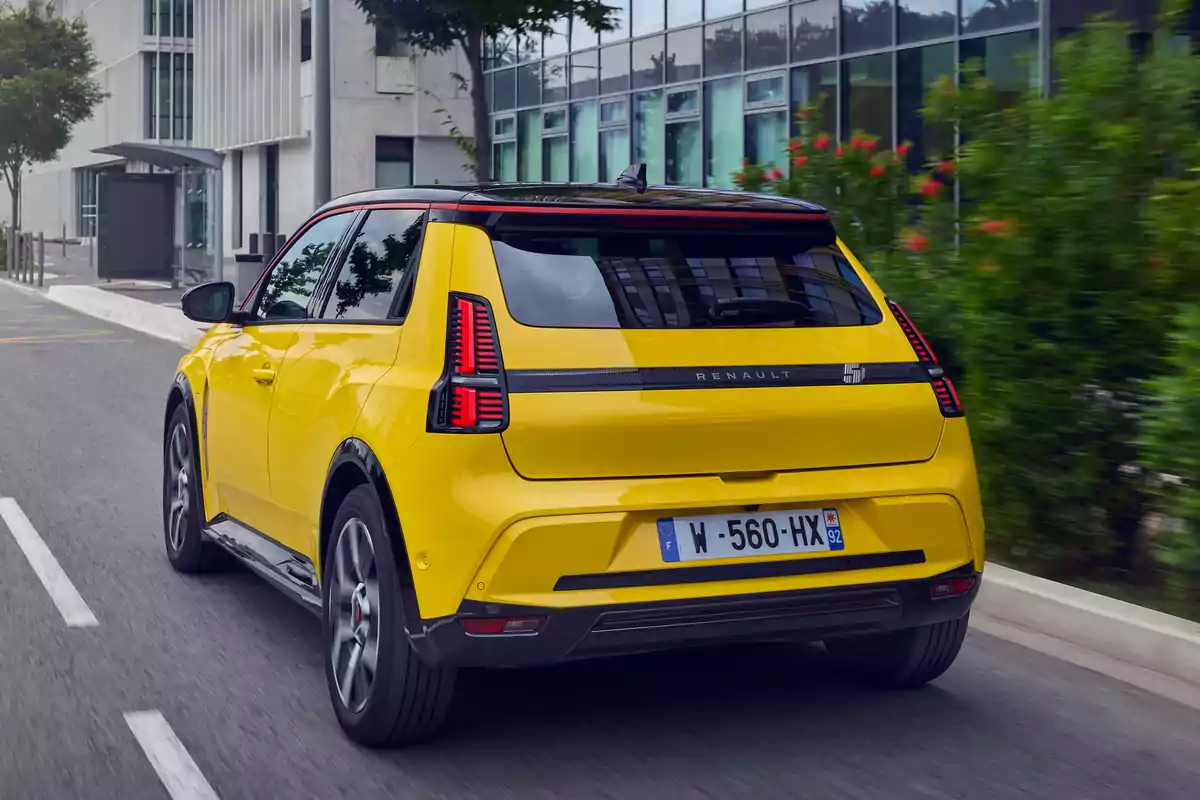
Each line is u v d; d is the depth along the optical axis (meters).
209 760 4.79
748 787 4.58
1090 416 6.87
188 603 6.89
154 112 64.62
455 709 5.33
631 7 27.31
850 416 4.76
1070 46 7.28
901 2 20.14
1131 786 4.65
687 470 4.55
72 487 10.01
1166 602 6.68
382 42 38.72
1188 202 6.34
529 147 32.03
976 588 4.99
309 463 5.35
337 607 5.07
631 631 4.46
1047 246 6.84
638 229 4.85
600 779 4.63
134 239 35.53
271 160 47.41
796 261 5.01
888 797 4.51
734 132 24.41
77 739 4.99
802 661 5.98
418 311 4.76
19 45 49.47
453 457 4.40
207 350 7.09
